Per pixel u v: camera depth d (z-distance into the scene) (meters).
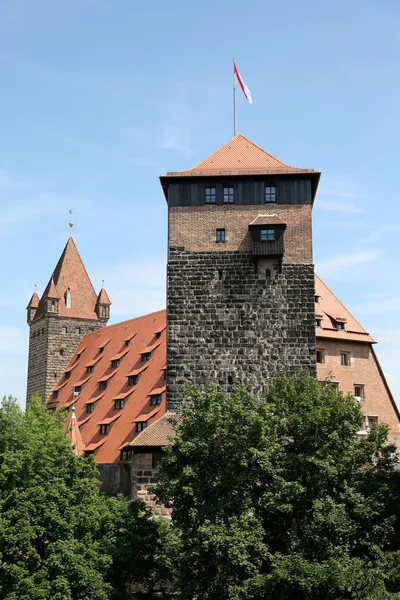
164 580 48.03
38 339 110.00
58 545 44.41
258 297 58.81
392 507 41.81
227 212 60.31
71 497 47.28
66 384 101.75
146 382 81.38
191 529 41.78
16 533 44.44
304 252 59.44
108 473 74.31
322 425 42.31
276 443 41.12
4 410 75.88
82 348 105.88
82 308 110.25
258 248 58.78
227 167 61.97
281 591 37.03
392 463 44.75
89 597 43.31
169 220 60.38
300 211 60.09
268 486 40.97
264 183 60.66
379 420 76.31
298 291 58.78
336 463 41.44
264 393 57.22
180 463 43.28
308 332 58.16
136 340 91.75
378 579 34.94
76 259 113.25
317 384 46.06
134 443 56.00
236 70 67.44
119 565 45.53
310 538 38.97
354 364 76.56
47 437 55.62
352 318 79.19
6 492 47.47
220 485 41.06
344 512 38.78
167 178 60.69
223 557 38.56
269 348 58.00
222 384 57.56
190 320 58.72
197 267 59.53
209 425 42.53
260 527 39.22
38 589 42.56
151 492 44.34
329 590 36.09
